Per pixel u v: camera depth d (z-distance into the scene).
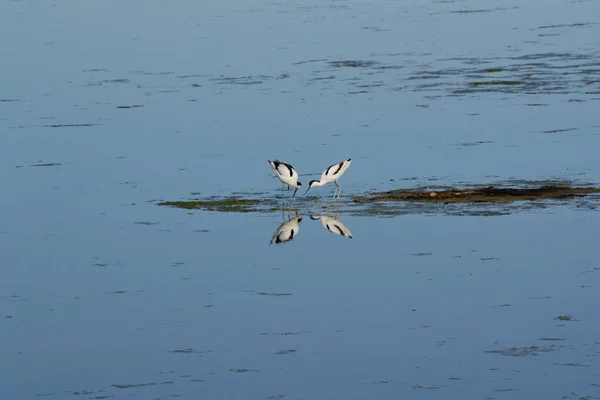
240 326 16.48
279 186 25.48
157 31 56.50
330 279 18.58
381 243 20.55
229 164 27.80
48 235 21.83
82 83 41.78
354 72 42.34
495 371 14.44
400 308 16.98
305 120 33.16
